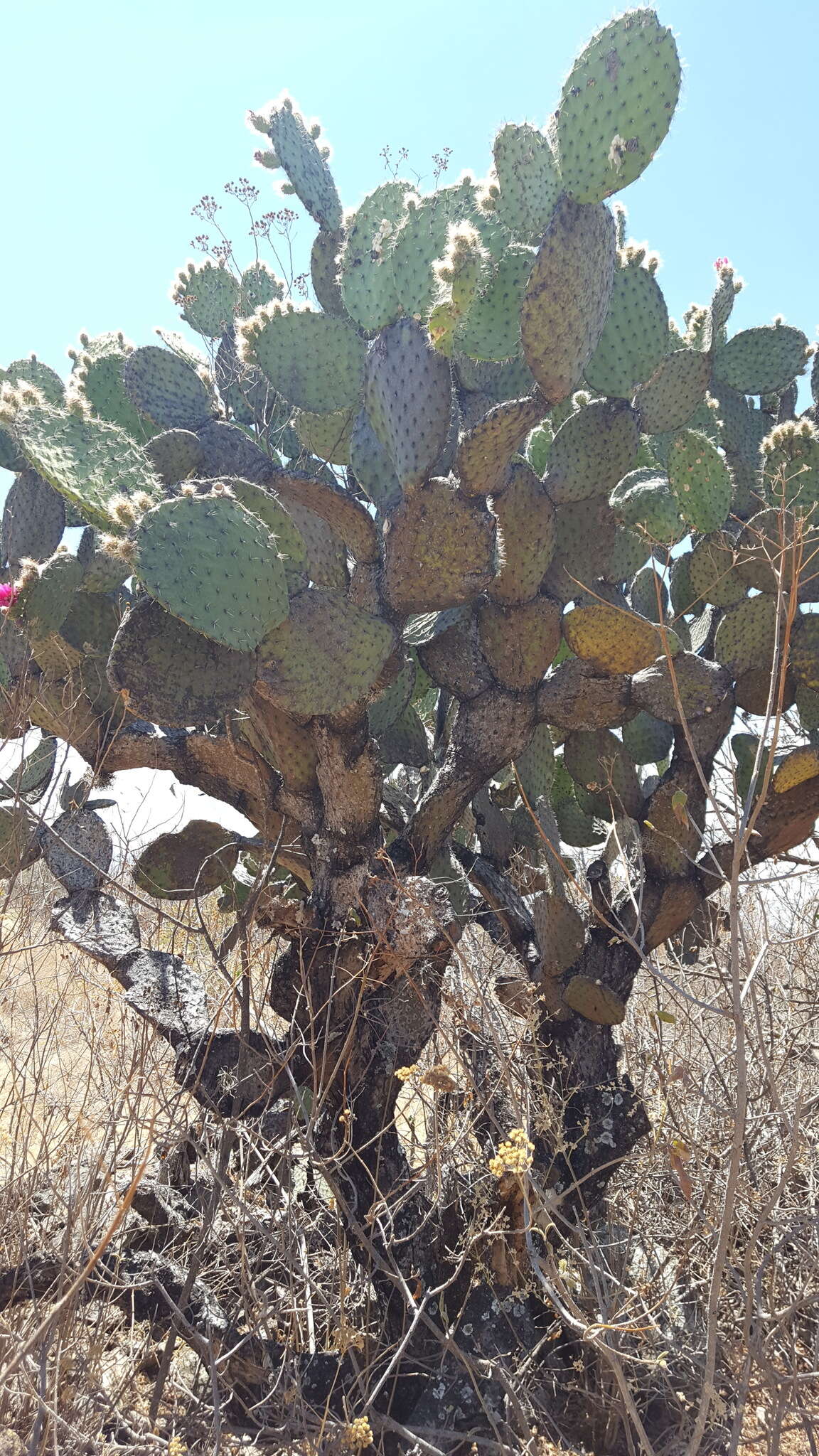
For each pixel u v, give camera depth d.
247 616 1.12
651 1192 1.37
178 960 1.38
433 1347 1.17
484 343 1.26
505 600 1.42
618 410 1.39
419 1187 1.25
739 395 1.77
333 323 1.41
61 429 1.19
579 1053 1.40
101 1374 0.99
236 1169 1.24
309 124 1.62
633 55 1.14
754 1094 1.28
